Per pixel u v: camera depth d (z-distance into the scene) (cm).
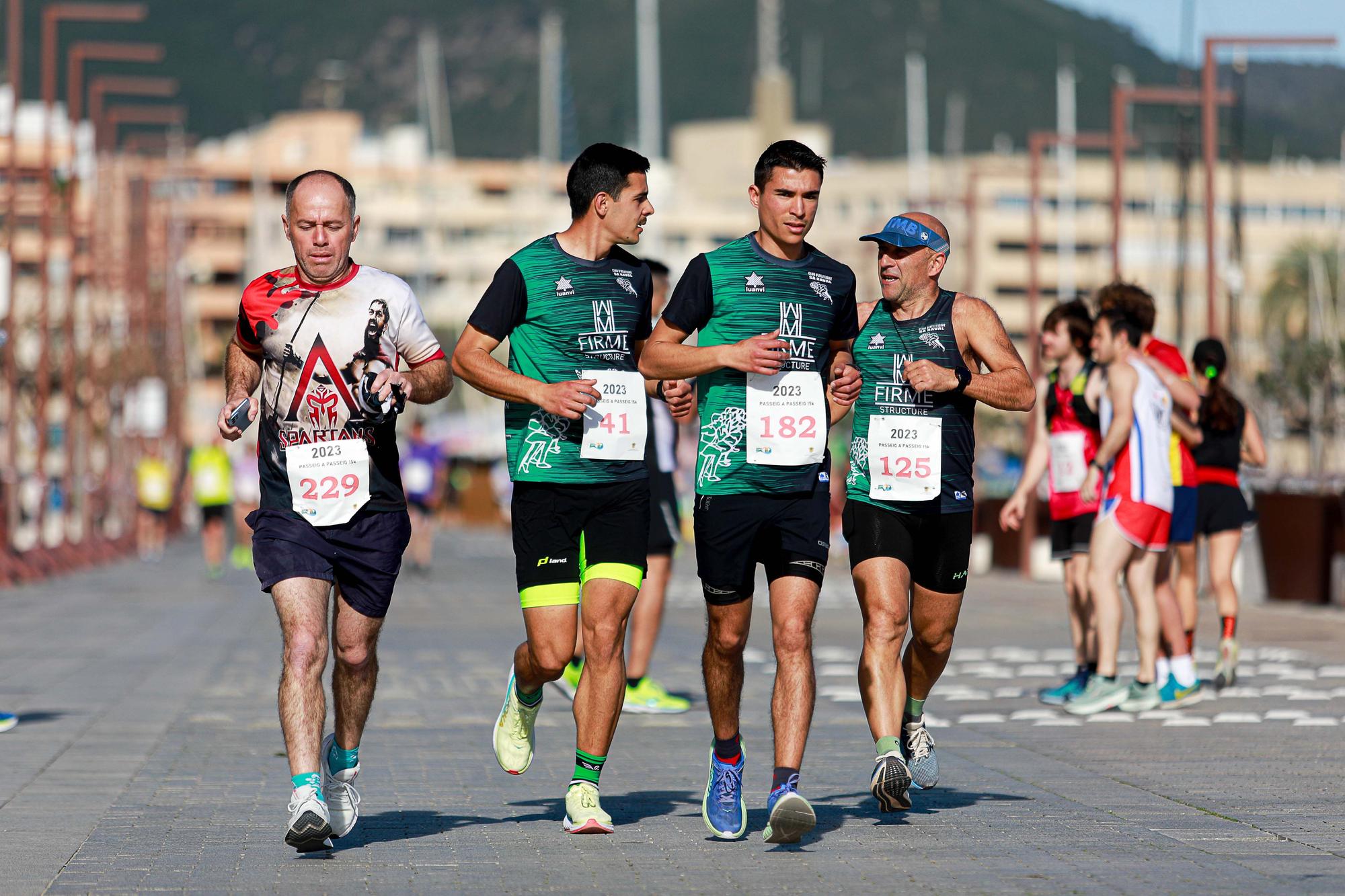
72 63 11581
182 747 2856
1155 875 1836
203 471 9150
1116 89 8744
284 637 1961
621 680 2111
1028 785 2445
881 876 1852
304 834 1908
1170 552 3438
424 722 3181
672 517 3403
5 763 2686
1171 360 3534
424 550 9269
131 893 1783
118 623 5766
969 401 2198
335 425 1992
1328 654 4394
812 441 2058
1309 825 2128
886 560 2161
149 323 18388
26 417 16500
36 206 19375
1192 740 2909
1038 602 6681
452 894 1773
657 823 2178
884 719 2133
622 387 2088
